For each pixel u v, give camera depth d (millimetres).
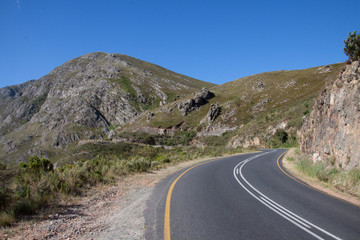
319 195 8164
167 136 92375
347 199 7609
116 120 162125
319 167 11719
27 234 4316
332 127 11828
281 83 95500
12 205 5219
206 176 12203
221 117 87875
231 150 36219
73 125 151750
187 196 7711
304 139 18438
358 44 11711
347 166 9891
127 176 11555
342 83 11484
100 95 180125
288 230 4867
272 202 7160
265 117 58844
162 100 179875
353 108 9742
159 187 9219
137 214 5742
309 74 93188
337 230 4914
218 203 6898
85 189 8055
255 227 5004
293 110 49688
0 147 150750
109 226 4914
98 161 14633
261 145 46438
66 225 4875
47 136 148500
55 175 7625
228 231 4750
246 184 10133
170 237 4395
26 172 8602
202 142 77312
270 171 14445
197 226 4992
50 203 6242
